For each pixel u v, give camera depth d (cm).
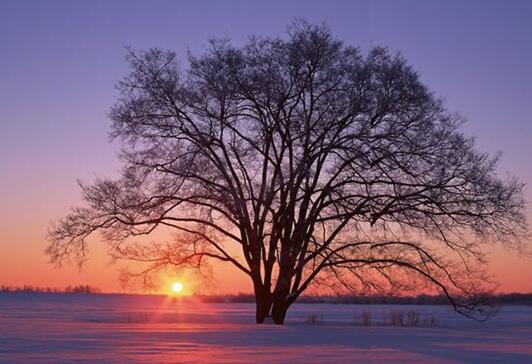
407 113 3419
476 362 1922
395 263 3503
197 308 8144
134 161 3475
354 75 3378
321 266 3531
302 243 3547
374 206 3441
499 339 2805
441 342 2567
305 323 3966
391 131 3409
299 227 3509
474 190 3409
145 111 3462
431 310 8312
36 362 1723
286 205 3509
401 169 3394
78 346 2139
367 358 1962
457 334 3073
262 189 3456
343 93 3403
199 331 2891
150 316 5031
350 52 3441
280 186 3422
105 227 3491
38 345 2162
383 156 3359
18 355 1873
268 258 3603
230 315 5700
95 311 6072
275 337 2627
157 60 3503
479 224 3462
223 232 3538
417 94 3384
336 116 3409
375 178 3441
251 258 3581
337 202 3481
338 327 3428
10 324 3350
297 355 2002
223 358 1889
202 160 3444
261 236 3541
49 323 3506
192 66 3475
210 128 3478
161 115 3475
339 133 3453
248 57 3431
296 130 3416
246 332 2873
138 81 3497
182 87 3462
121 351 2008
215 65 3431
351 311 7700
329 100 3409
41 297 12556
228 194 3412
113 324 3456
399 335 2892
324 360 1891
